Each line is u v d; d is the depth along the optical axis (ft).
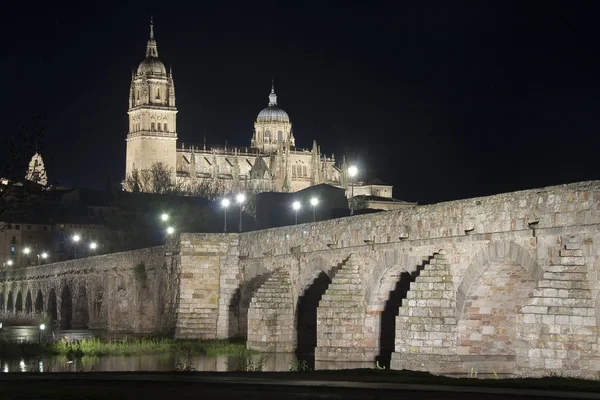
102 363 283.79
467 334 226.38
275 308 318.65
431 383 172.14
